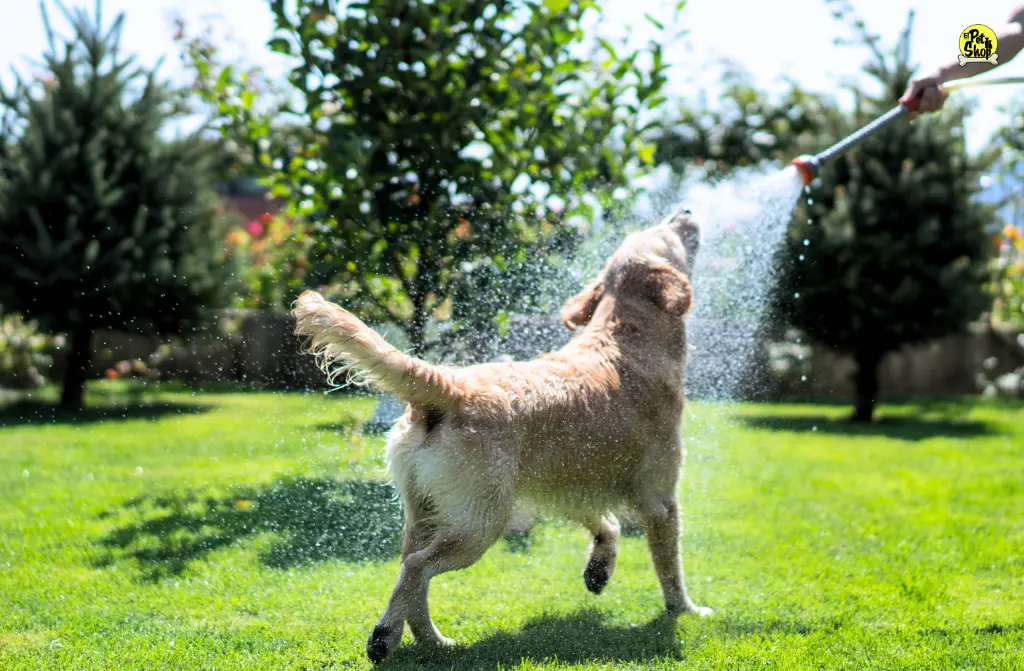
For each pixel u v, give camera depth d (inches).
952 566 168.2
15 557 169.2
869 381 393.1
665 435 143.3
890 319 370.9
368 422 304.7
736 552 178.4
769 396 432.1
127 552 172.9
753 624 138.3
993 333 511.8
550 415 130.6
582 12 242.2
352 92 233.0
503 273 240.5
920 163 376.8
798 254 370.6
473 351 246.1
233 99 253.3
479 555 124.0
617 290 150.1
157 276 380.8
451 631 135.5
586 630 135.6
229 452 273.4
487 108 236.4
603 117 247.0
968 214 373.4
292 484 226.5
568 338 251.9
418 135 229.1
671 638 131.8
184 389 442.0
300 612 141.5
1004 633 132.3
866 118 383.6
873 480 252.4
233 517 197.5
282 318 435.5
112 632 132.0
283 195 251.3
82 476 242.2
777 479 252.4
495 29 235.5
